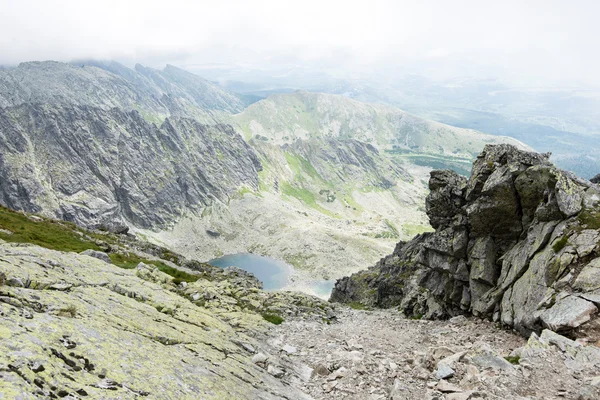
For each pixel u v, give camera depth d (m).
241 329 31.30
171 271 71.12
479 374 20.08
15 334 10.44
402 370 23.28
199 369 15.72
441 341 33.56
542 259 34.19
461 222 48.75
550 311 28.70
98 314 16.75
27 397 7.84
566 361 20.98
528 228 40.19
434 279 54.41
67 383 9.44
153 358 14.18
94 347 12.44
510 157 43.81
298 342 31.78
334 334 37.06
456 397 17.39
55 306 14.90
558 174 37.91
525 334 31.66
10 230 65.81
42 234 72.31
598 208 34.53
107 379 10.84
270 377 20.28
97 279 25.86
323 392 20.52
